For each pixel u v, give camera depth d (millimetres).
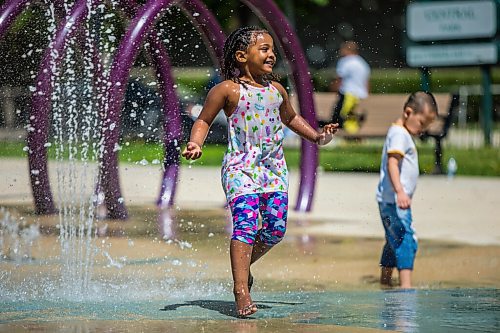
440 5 37750
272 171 11094
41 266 14484
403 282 13867
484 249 17078
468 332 9742
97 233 17938
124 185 26453
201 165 34531
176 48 23391
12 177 27656
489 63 37781
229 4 47188
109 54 18172
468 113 46031
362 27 72188
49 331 9742
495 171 32062
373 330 9820
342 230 19266
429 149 38875
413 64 38406
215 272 14406
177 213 21203
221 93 10969
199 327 9938
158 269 14539
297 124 11602
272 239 11055
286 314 10844
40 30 18656
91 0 17734
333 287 13578
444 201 24234
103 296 12266
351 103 37594
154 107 25797
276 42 22812
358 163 35094
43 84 18688
